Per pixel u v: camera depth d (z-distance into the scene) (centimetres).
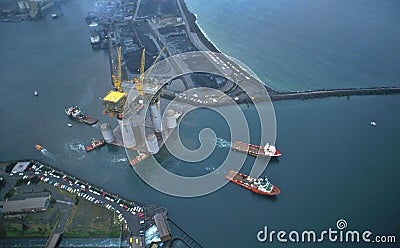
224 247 12169
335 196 13738
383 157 15462
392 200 13425
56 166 15950
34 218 13150
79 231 12619
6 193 14300
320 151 15950
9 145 17500
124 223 12888
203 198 13975
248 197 13950
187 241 12412
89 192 14300
